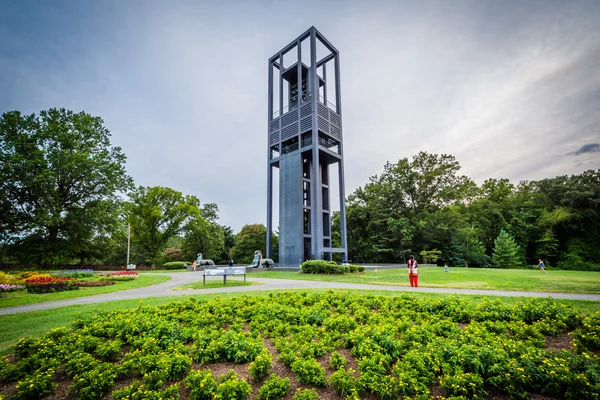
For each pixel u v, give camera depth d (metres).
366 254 56.41
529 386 4.77
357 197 61.28
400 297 10.15
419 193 53.22
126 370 5.25
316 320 8.05
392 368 5.36
